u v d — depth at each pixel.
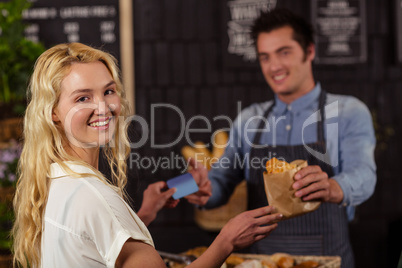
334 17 3.87
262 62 2.26
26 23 3.97
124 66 3.99
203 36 4.04
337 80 3.92
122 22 3.97
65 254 1.05
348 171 1.99
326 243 1.99
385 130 3.94
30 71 3.15
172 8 4.04
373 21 3.94
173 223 3.91
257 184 2.03
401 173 3.93
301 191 1.59
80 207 1.05
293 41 2.18
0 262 2.61
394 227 3.86
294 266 1.78
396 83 3.96
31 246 1.20
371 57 3.96
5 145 2.81
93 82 1.13
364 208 3.92
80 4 3.98
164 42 4.06
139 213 1.83
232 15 3.92
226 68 3.95
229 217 2.60
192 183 1.88
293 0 3.88
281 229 2.03
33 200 1.17
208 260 1.21
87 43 3.99
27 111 1.20
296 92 2.16
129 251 1.01
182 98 4.06
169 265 1.76
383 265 3.81
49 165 1.17
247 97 3.96
